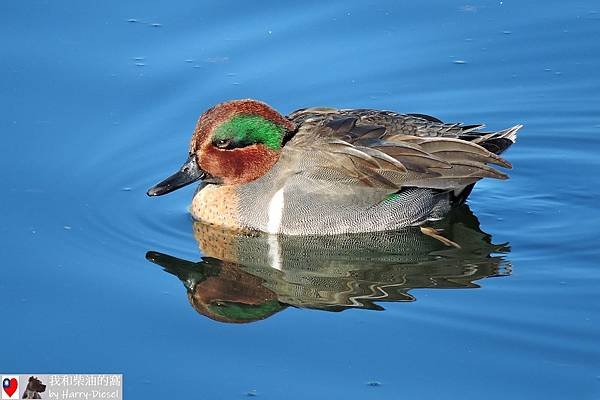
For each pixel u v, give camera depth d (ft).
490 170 47.91
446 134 49.83
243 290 45.29
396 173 48.01
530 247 48.21
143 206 51.49
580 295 44.09
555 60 60.80
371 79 59.36
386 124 49.49
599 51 61.11
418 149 48.14
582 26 62.49
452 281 45.70
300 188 48.49
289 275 46.57
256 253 48.49
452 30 62.39
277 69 59.21
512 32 62.28
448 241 48.83
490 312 42.91
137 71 58.29
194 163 49.42
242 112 48.49
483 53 61.05
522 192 53.11
